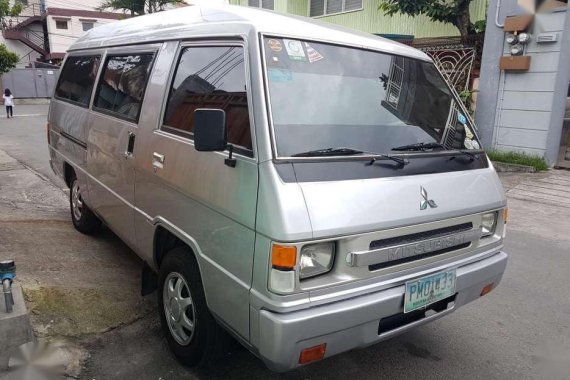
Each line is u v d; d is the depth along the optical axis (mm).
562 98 9391
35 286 3656
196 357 2867
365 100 2898
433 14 11148
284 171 2270
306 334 2209
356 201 2357
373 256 2389
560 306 4184
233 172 2436
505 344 3518
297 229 2156
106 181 4027
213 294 2582
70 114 4984
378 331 2520
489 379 3094
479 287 3037
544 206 7539
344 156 2482
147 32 3760
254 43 2594
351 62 2982
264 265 2213
